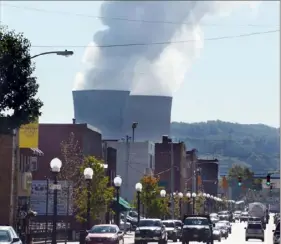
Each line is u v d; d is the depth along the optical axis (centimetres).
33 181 16000
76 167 16150
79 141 17812
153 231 13112
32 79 7350
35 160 15738
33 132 13250
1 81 7144
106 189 15250
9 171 13088
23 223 12406
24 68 7238
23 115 7356
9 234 6794
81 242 10869
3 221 12975
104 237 10438
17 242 6788
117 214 14100
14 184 13325
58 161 9000
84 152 17950
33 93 7362
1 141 12419
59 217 15775
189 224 12875
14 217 13250
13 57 7112
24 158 15038
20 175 13975
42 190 15988
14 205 13312
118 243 10625
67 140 17475
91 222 16888
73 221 15850
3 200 13062
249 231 18838
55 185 9000
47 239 13062
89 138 18700
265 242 17662
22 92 7250
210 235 12712
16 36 7294
